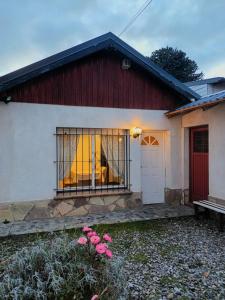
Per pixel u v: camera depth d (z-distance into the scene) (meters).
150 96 6.75
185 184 7.08
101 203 6.31
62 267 2.33
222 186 5.61
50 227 5.20
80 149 6.29
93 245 2.50
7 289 2.20
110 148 6.55
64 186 6.18
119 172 6.64
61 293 2.20
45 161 5.85
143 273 3.39
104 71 6.30
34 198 5.77
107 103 6.34
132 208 6.59
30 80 5.69
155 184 7.10
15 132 5.62
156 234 4.87
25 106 5.68
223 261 3.75
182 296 2.89
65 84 5.97
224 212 4.85
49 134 5.86
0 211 5.55
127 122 6.52
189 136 7.07
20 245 4.30
